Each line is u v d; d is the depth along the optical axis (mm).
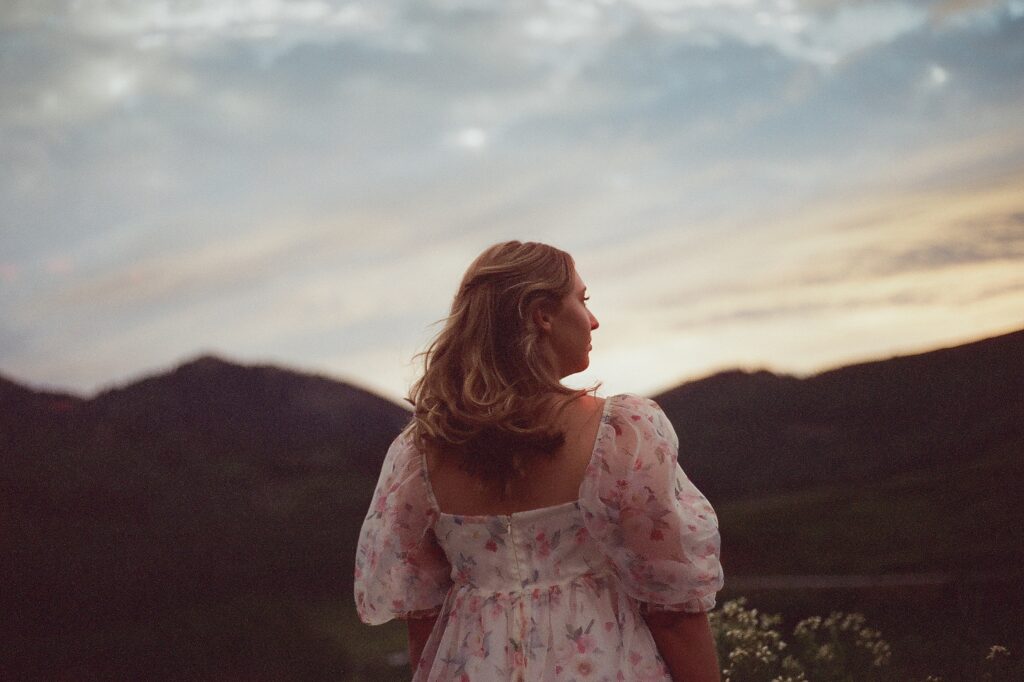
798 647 3701
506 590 1710
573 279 1812
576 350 1788
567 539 1689
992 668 3400
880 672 3438
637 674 1640
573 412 1705
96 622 6723
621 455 1662
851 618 3766
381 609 1879
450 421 1730
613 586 1707
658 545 1634
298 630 6418
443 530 1784
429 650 1843
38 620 6508
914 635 4055
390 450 1987
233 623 6352
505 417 1659
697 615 1672
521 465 1681
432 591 1880
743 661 3160
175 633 6164
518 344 1713
